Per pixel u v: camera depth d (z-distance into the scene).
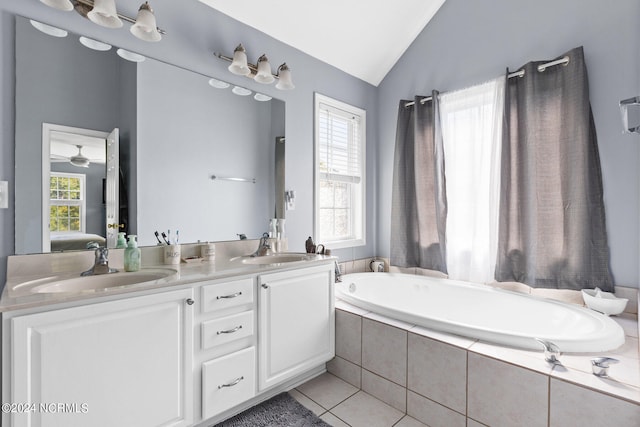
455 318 2.45
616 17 1.95
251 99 2.31
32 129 1.48
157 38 1.64
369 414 1.73
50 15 1.54
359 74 3.11
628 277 1.93
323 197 2.95
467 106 2.58
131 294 1.23
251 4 2.18
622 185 1.94
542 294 2.21
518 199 2.26
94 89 1.65
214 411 1.48
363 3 2.48
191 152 2.00
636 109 1.27
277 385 1.82
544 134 2.13
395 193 2.97
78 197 1.60
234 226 2.20
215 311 1.50
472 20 2.59
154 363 1.29
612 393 1.13
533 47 2.27
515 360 1.39
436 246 2.75
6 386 0.99
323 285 2.04
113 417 1.19
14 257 1.42
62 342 1.08
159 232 1.86
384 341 1.85
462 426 1.52
